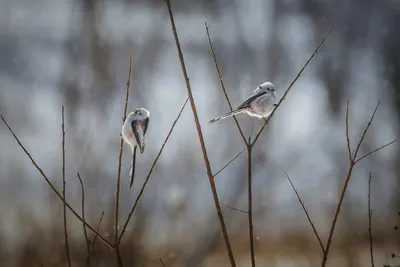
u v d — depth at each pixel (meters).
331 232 5.08
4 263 11.70
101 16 18.94
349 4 25.61
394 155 19.30
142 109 5.51
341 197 5.11
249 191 5.11
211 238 13.14
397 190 17.44
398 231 15.20
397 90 21.98
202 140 5.12
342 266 13.82
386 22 24.83
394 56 23.28
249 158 5.16
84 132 13.89
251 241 5.06
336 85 24.44
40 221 13.56
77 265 11.14
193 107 5.15
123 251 10.95
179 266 12.72
